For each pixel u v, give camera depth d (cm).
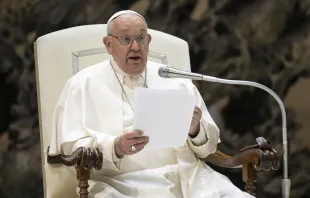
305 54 2269
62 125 1474
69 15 2269
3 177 2303
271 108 2280
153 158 1489
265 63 2284
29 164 2302
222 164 1526
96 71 1566
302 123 2272
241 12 2281
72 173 1517
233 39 2284
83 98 1504
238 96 2284
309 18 2264
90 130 1453
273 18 2275
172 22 2280
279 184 2277
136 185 1415
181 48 1775
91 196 1380
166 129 1305
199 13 2284
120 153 1352
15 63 2298
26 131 2303
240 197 1425
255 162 1437
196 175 1490
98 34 1705
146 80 1587
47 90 1609
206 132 1499
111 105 1512
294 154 2273
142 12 2275
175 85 1603
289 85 2278
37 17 2281
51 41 1642
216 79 1322
